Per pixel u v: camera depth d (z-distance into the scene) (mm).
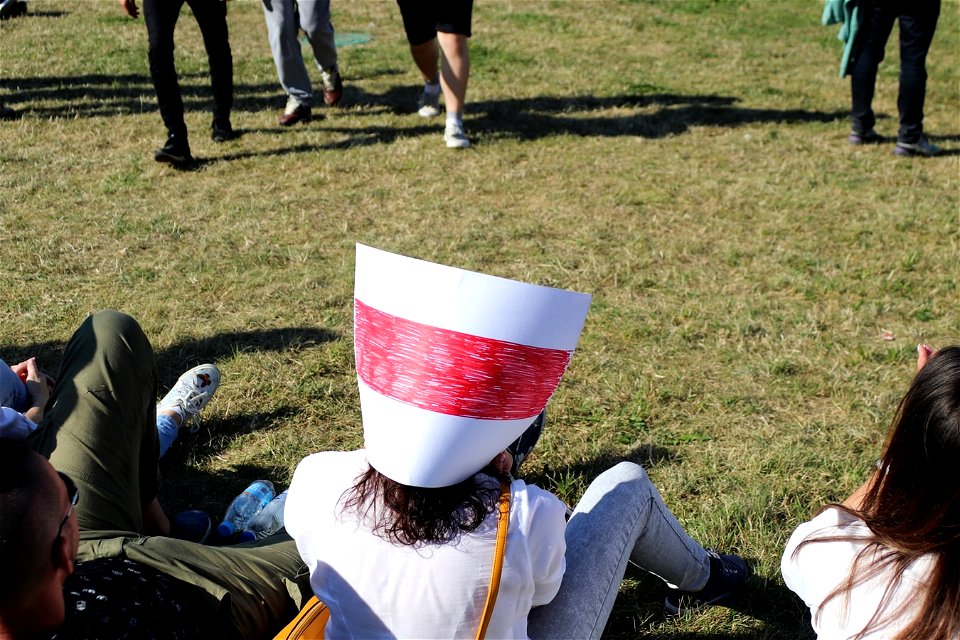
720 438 3494
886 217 5566
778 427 3570
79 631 1643
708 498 3168
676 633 2641
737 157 6531
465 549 1725
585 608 2088
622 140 6820
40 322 4094
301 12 6852
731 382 3850
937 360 1605
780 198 5805
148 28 5574
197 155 6188
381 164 6164
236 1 10961
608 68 8812
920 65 6441
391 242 5008
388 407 1664
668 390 3750
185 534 2816
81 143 6301
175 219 5191
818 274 4824
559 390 3744
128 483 2355
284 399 3643
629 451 3398
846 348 4145
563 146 6637
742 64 9195
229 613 1967
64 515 1536
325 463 1883
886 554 1624
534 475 3271
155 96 7391
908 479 1597
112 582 1764
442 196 5688
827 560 1745
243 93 7602
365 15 10625
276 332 4090
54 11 10188
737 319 4312
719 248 5094
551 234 5207
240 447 3375
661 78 8539
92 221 5109
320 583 1819
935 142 7039
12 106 6961
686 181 6051
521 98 7746
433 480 1698
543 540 1804
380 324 1643
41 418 2688
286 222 5223
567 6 11422
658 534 2424
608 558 2188
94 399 2354
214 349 3949
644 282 4664
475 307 1588
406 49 9258
